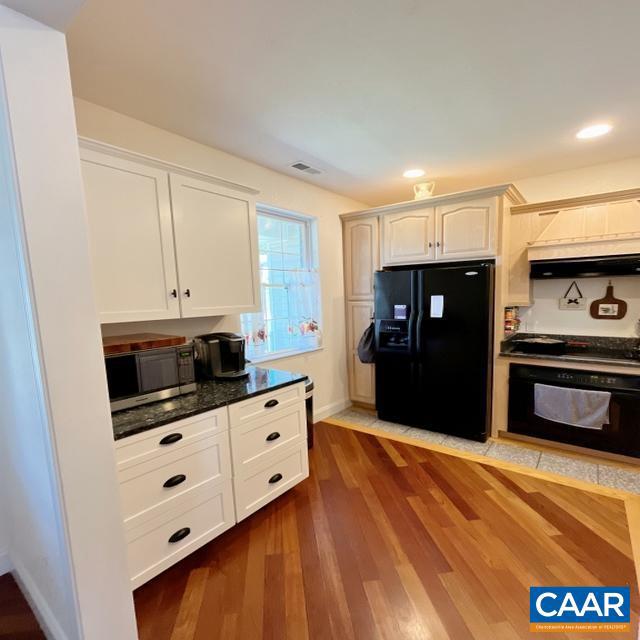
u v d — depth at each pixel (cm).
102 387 109
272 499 204
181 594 153
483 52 151
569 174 305
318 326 354
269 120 208
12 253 102
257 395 192
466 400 296
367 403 386
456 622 136
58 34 97
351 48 146
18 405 127
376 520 198
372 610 142
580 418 262
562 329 319
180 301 193
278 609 144
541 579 155
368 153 260
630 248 253
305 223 348
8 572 173
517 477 239
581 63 159
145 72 159
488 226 288
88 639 110
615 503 207
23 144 91
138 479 144
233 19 128
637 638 128
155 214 180
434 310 303
